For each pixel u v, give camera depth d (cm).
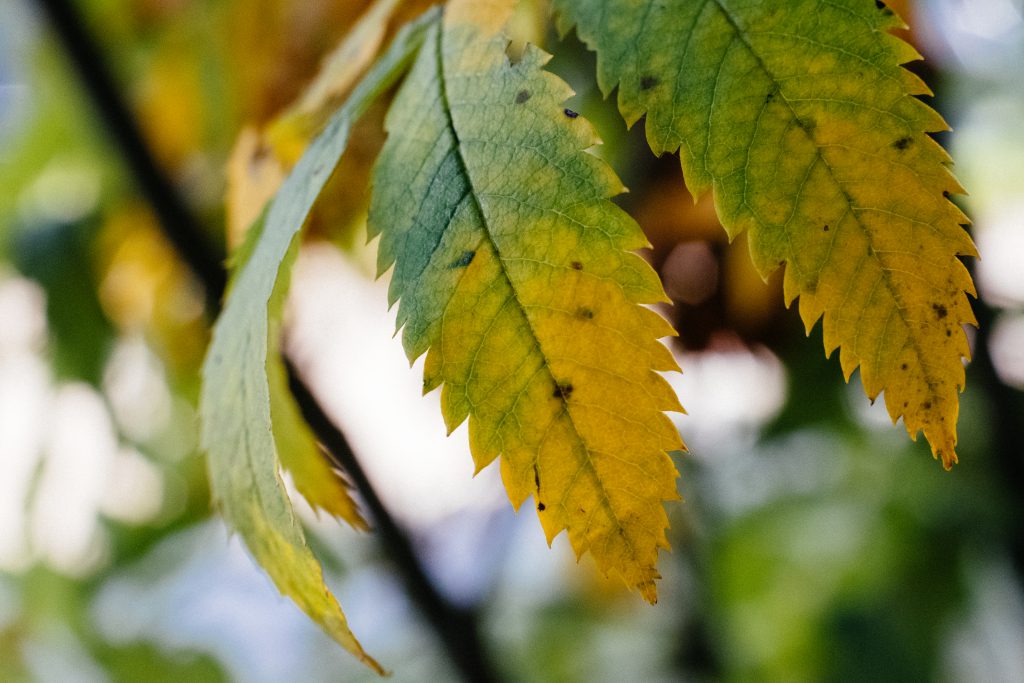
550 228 23
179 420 51
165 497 53
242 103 37
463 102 24
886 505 51
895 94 23
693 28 23
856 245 23
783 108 23
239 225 28
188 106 40
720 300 37
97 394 46
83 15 38
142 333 47
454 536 55
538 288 23
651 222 36
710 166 23
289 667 69
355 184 33
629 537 23
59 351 46
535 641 68
